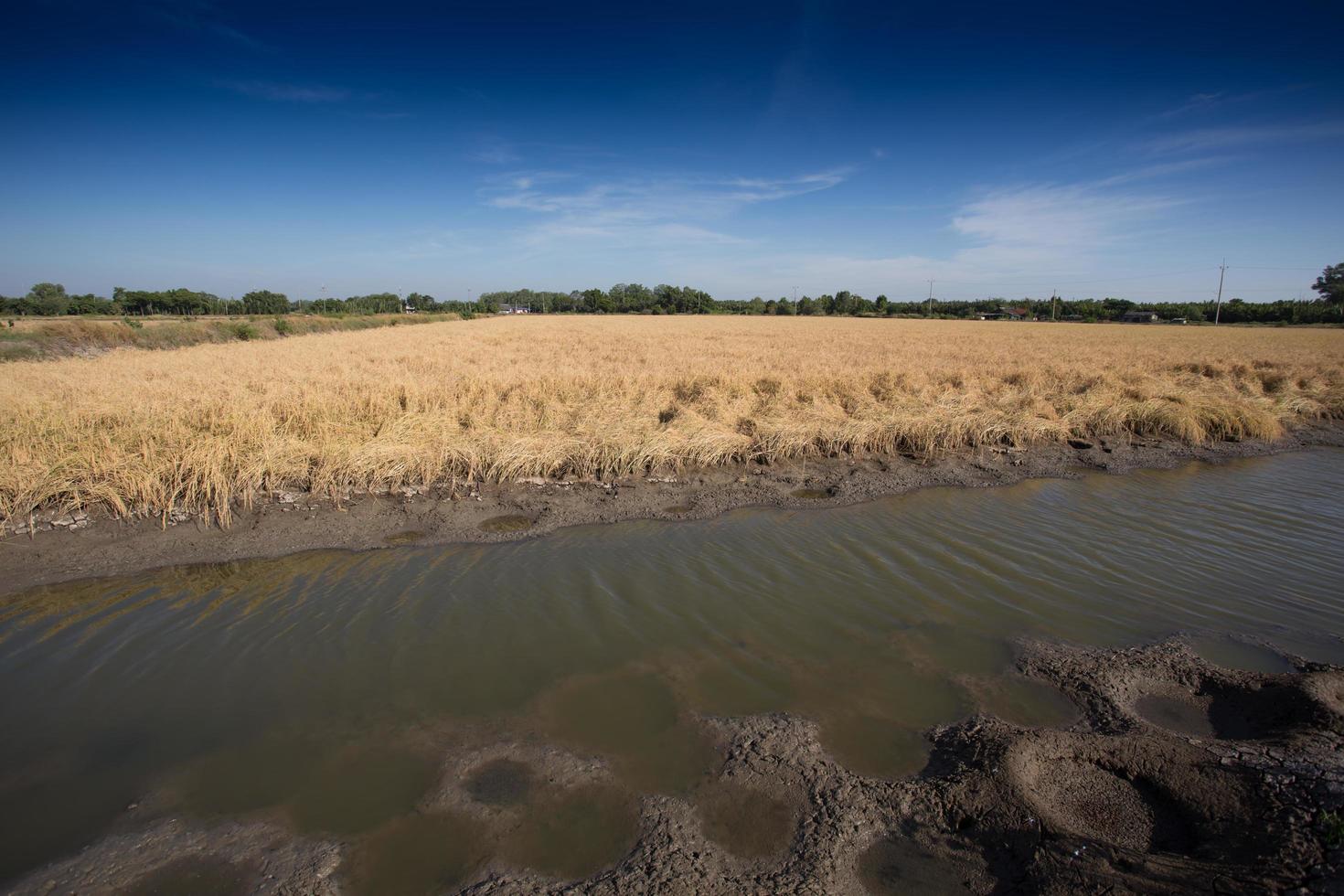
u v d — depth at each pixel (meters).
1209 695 4.71
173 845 3.47
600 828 3.51
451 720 4.53
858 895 3.04
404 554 7.51
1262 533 8.36
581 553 7.55
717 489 9.88
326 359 22.88
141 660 5.36
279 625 5.92
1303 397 17.64
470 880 3.19
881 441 12.23
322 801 3.78
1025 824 3.38
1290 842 3.06
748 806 3.64
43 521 7.89
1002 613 6.09
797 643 5.55
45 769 4.09
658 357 25.11
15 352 25.31
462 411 13.07
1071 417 14.02
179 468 8.60
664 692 4.82
